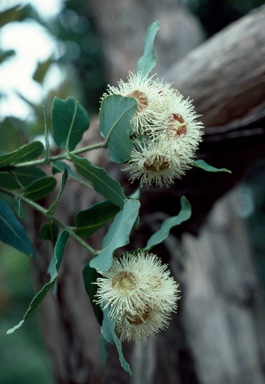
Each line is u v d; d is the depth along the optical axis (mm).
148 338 817
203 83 723
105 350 470
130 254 443
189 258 1202
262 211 2160
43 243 798
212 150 726
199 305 1182
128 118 412
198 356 1150
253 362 1200
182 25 1434
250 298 1254
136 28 1453
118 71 1459
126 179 761
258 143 725
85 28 2031
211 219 1266
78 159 441
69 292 804
